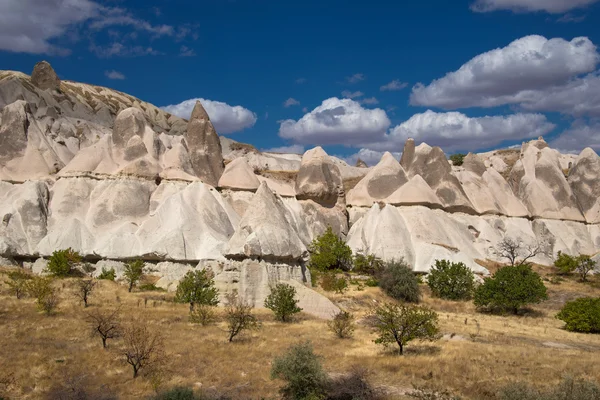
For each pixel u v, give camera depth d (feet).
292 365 63.72
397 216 198.39
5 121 195.31
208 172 205.26
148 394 61.11
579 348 92.63
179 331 88.58
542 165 244.83
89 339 80.02
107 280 138.00
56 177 184.44
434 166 228.84
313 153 216.54
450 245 193.16
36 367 66.08
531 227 229.86
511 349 84.28
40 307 96.84
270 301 110.01
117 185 176.86
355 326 102.17
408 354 80.38
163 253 154.20
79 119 334.03
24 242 160.04
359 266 173.68
